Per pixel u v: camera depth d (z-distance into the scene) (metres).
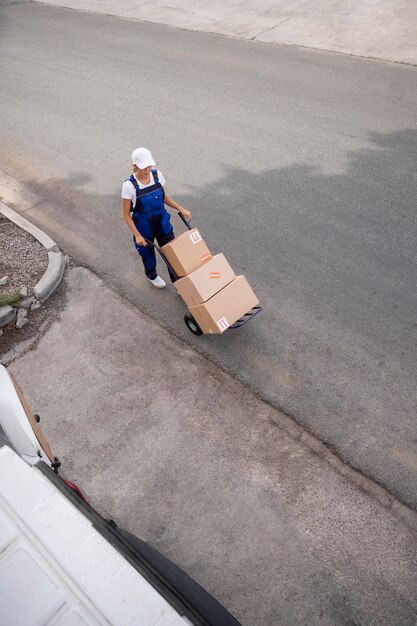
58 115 9.73
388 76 9.57
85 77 11.00
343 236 6.23
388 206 6.62
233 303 4.75
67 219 7.07
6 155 8.71
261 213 6.76
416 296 5.38
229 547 3.67
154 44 12.07
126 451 4.33
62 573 2.01
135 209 4.75
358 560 3.53
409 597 3.34
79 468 4.25
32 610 1.92
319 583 3.44
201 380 4.82
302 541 3.65
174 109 9.41
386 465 4.03
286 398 4.58
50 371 5.07
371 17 12.05
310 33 11.60
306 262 5.93
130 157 8.26
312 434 4.29
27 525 2.17
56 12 15.01
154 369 4.98
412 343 4.91
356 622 3.27
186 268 4.71
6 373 3.83
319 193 6.99
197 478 4.09
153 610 1.89
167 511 3.91
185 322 5.30
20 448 3.54
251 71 10.33
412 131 8.07
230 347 5.09
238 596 3.43
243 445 4.27
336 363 4.82
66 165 8.25
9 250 6.44
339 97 9.14
